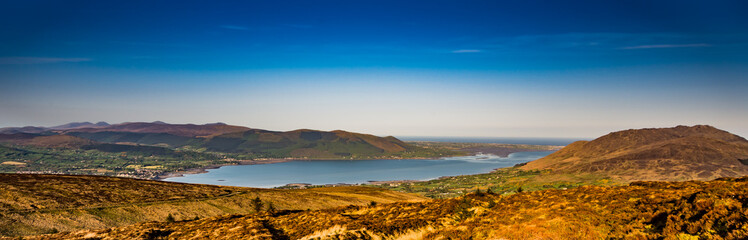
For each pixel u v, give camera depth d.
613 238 24.66
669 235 22.95
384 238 33.72
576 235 25.98
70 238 43.28
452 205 44.19
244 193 126.50
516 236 27.64
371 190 183.62
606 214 28.80
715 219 22.95
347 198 139.50
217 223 48.81
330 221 42.75
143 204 92.50
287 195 130.25
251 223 46.56
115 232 45.47
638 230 24.88
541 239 26.39
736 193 25.97
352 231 35.34
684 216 24.59
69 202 86.38
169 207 93.88
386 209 49.66
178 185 132.00
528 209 35.41
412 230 35.19
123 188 110.38
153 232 45.06
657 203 28.72
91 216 77.69
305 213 53.50
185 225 49.50
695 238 21.92
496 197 46.91
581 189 41.47
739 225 21.53
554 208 33.62
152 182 131.25
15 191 87.00
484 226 31.64
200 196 114.75
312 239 34.62
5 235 60.72
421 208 46.12
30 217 69.94
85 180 114.69
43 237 44.78
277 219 49.66
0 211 70.12
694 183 34.88
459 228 32.72
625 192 34.78
